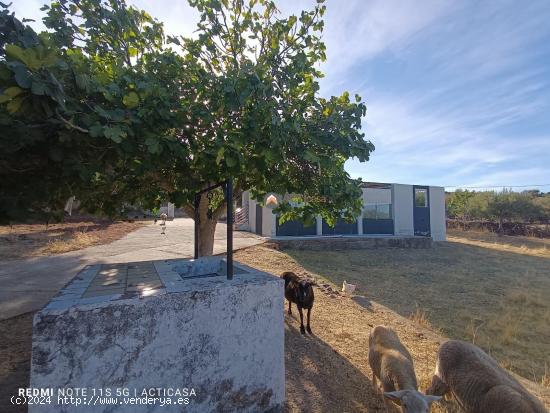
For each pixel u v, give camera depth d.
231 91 3.41
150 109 3.14
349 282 11.22
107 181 4.10
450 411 3.66
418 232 23.44
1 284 7.48
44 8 4.36
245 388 2.92
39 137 2.44
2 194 2.71
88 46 4.51
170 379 2.51
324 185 4.56
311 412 3.43
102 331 2.25
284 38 5.08
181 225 26.72
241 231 22.00
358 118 4.25
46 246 12.70
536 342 7.23
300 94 4.74
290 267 12.02
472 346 3.71
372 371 4.24
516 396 2.84
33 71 2.12
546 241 27.77
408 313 8.59
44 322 2.08
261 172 4.28
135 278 3.18
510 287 12.26
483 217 35.69
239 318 2.90
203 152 3.57
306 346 5.16
